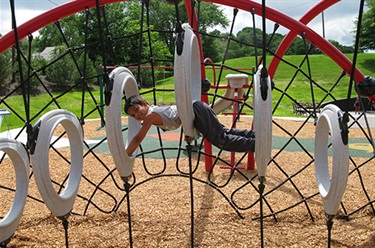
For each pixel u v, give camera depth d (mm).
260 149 3242
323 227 4719
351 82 3107
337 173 3230
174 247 4133
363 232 4512
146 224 4785
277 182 6668
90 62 31766
